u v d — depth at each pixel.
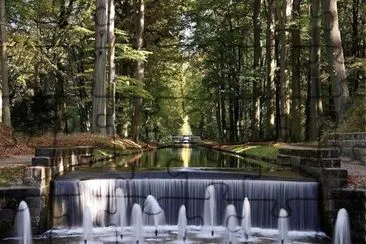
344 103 17.41
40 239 10.18
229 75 36.16
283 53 25.55
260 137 33.09
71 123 35.69
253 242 10.12
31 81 28.81
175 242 10.12
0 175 11.37
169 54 34.84
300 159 12.96
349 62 24.50
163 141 49.22
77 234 10.69
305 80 33.59
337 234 10.35
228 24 35.16
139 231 11.06
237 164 16.86
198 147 36.22
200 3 33.53
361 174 11.56
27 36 26.27
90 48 27.50
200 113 49.56
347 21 30.14
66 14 28.80
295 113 25.75
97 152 17.69
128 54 25.03
